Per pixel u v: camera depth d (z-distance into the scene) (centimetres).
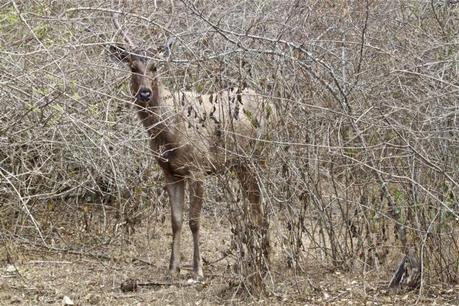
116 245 1530
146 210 1566
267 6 1466
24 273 1345
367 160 1308
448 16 1431
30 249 1476
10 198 1457
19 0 1401
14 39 1423
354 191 1338
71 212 1583
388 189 1302
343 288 1245
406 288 1241
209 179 1584
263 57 1259
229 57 1288
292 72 1280
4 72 1273
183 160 1357
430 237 1256
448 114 1212
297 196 1304
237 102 1219
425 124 1280
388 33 1427
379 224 1348
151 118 1350
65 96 1288
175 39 1316
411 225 1269
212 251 1530
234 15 1437
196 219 1355
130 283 1273
